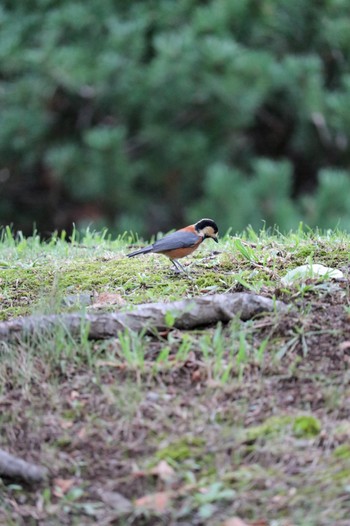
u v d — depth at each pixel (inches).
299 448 306.2
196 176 991.0
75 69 917.8
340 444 307.1
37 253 514.6
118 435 318.7
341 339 354.0
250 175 1023.0
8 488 307.3
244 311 369.7
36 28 978.1
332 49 1010.1
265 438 310.0
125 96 954.7
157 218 1021.8
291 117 1043.9
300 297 386.0
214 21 913.5
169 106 946.1
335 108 952.3
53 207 1087.6
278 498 290.8
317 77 943.0
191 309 366.6
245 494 292.4
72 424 325.7
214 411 323.6
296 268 417.7
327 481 293.7
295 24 989.2
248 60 903.1
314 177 1085.8
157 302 394.3
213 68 901.2
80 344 357.1
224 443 310.0
